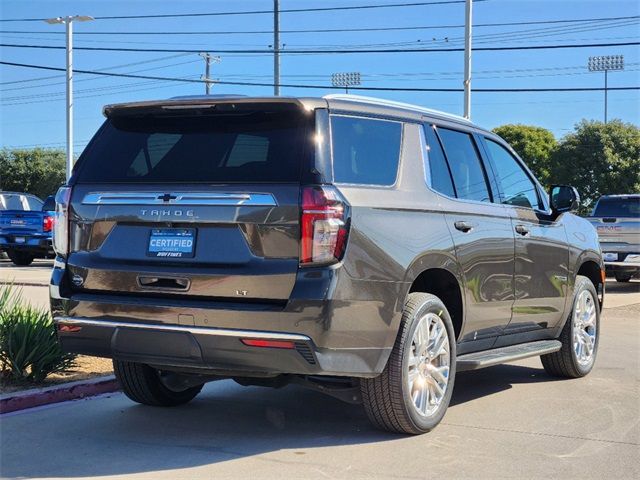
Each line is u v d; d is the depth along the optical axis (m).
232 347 4.54
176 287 4.74
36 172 56.06
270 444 5.18
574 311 7.46
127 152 5.23
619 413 6.16
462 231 5.63
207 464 4.76
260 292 4.53
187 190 4.82
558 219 7.18
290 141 4.77
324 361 4.52
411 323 5.08
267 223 4.57
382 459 4.86
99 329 4.91
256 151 4.82
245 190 4.66
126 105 5.17
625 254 17.23
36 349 6.51
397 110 5.52
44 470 4.65
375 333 4.79
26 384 6.61
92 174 5.25
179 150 5.05
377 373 4.87
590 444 5.27
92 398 6.54
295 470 4.64
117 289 4.93
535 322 6.86
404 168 5.35
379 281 4.78
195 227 4.75
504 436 5.43
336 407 6.28
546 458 4.94
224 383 7.22
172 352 4.70
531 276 6.60
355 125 5.09
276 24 32.72
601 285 8.09
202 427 5.63
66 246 5.18
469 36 22.31
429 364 5.36
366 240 4.73
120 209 4.98
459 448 5.12
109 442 5.24
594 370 8.07
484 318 6.01
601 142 43.12
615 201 18.84
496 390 7.04
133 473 4.59
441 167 5.76
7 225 22.89
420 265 5.14
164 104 5.04
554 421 5.88
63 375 7.04
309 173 4.62
